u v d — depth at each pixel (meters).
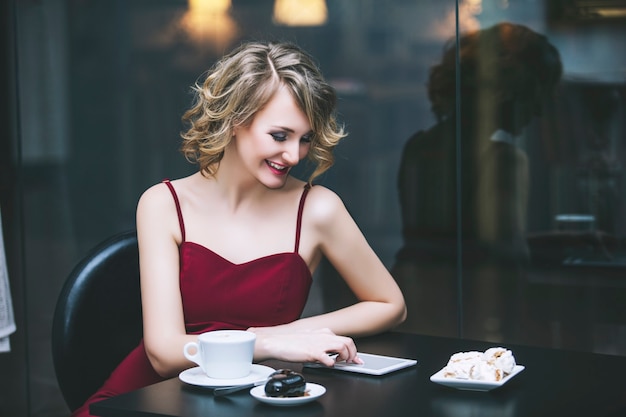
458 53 2.81
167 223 1.84
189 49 3.09
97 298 1.87
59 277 3.24
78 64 3.19
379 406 1.25
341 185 2.97
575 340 2.76
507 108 2.78
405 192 2.90
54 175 3.23
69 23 3.19
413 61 2.87
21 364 3.27
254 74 1.72
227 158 1.86
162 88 3.12
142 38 3.13
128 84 3.15
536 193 2.77
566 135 2.73
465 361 1.36
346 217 1.96
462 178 2.83
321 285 2.96
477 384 1.32
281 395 1.27
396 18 2.88
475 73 2.80
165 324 1.72
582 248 2.74
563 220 2.75
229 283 1.85
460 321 2.86
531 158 2.76
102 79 3.17
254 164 1.76
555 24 2.72
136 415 1.24
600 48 2.68
